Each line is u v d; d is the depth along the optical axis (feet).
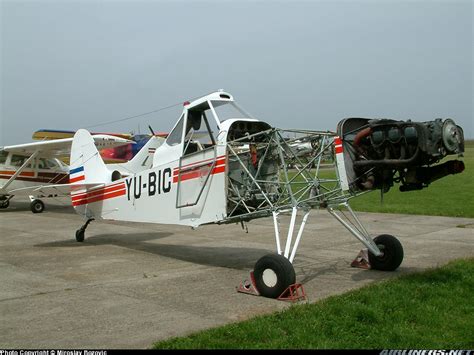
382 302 16.35
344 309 15.48
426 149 16.65
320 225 41.01
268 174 22.44
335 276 21.72
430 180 19.24
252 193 21.52
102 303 17.71
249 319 15.16
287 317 15.06
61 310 16.83
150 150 47.80
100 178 31.37
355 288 19.21
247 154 22.27
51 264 25.76
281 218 46.44
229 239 34.45
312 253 28.04
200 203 22.91
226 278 21.89
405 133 17.20
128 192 28.17
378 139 18.04
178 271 23.67
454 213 46.65
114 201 29.53
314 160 20.53
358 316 14.99
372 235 34.58
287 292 17.84
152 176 26.11
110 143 64.13
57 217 52.16
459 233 35.01
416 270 22.66
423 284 18.81
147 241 33.96
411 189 19.88
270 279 18.16
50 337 13.98
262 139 22.91
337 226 40.19
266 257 18.30
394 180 20.20
